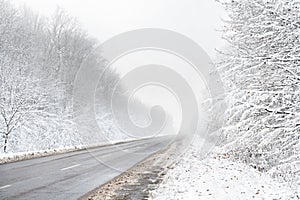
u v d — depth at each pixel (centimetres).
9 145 2362
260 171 1334
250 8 962
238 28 1035
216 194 909
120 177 1336
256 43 988
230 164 1593
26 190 970
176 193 964
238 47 1010
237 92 880
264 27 870
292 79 830
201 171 1433
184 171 1490
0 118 2367
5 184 1048
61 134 3164
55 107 3372
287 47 861
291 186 974
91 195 951
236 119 988
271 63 838
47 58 4203
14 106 2336
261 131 870
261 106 830
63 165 1641
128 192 1020
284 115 852
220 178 1193
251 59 884
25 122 2584
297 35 829
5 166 1498
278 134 897
